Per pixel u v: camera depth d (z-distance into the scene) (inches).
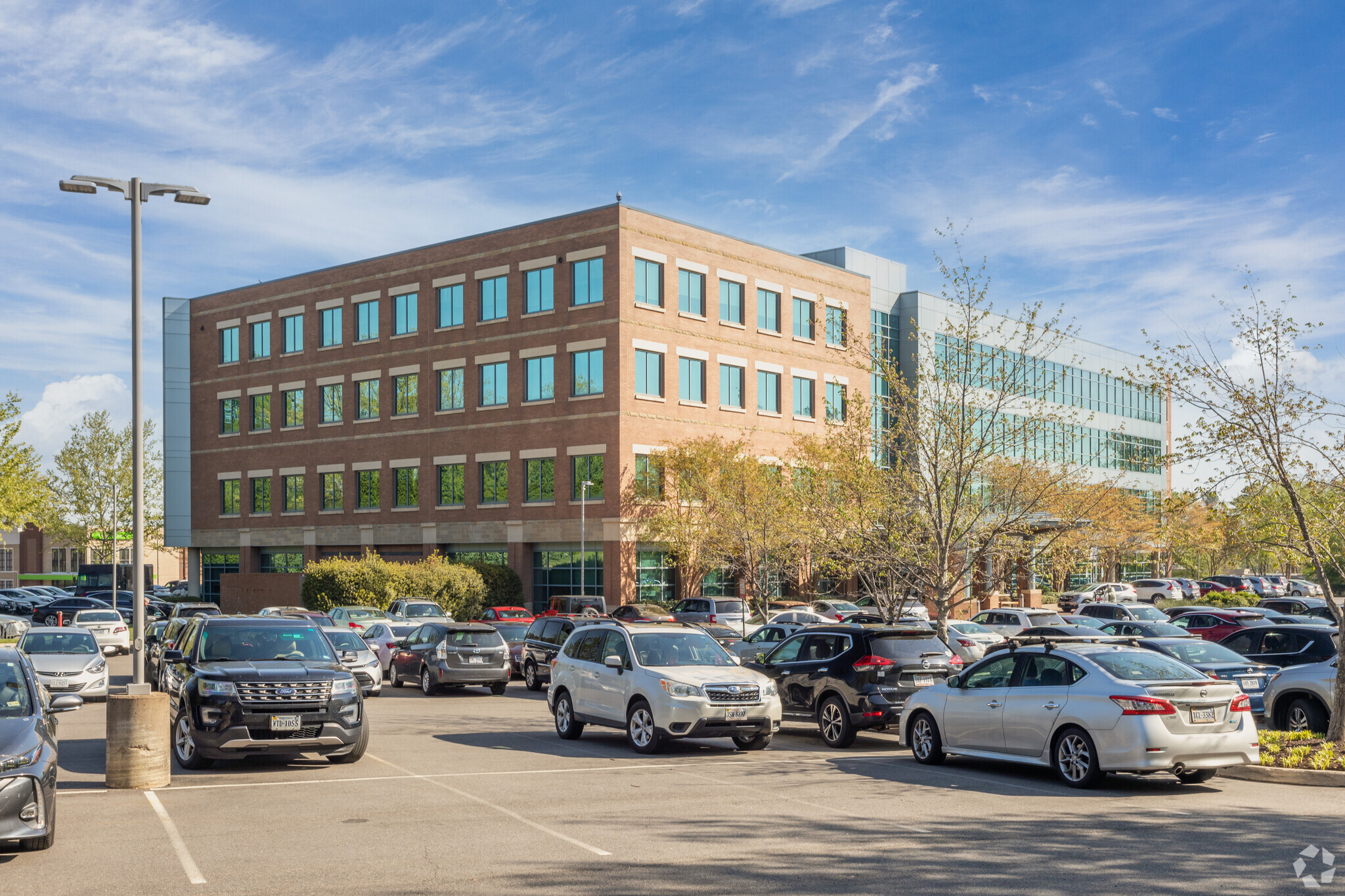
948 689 586.9
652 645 671.8
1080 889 330.6
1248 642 850.8
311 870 350.9
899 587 950.4
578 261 1947.6
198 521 2608.3
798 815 445.1
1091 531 1285.7
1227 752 501.4
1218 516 727.1
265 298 2481.5
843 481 1090.1
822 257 2623.0
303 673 561.9
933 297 2694.4
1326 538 713.6
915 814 448.8
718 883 336.2
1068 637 562.9
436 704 953.5
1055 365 2701.8
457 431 2110.0
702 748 666.8
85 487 3058.6
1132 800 482.6
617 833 409.4
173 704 607.8
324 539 2345.0
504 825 423.2
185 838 397.4
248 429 2512.3
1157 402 3405.5
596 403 1904.5
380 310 2257.6
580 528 1918.1
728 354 2047.2
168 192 696.4
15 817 358.9
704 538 1713.8
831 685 687.1
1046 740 524.7
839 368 2266.2
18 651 435.5
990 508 951.6
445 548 2135.8
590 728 786.2
